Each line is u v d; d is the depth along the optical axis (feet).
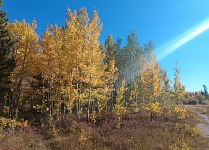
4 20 70.49
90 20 69.05
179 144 47.16
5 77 67.87
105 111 86.07
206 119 110.93
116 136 53.11
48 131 56.90
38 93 78.74
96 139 50.19
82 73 67.67
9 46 67.36
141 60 124.57
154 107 84.12
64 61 65.72
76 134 54.03
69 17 70.59
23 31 67.92
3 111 73.10
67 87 66.54
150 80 87.25
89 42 67.97
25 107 94.27
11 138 45.19
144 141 49.62
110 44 135.13
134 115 94.79
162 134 57.93
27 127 58.29
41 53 71.51
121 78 131.75
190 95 352.28
